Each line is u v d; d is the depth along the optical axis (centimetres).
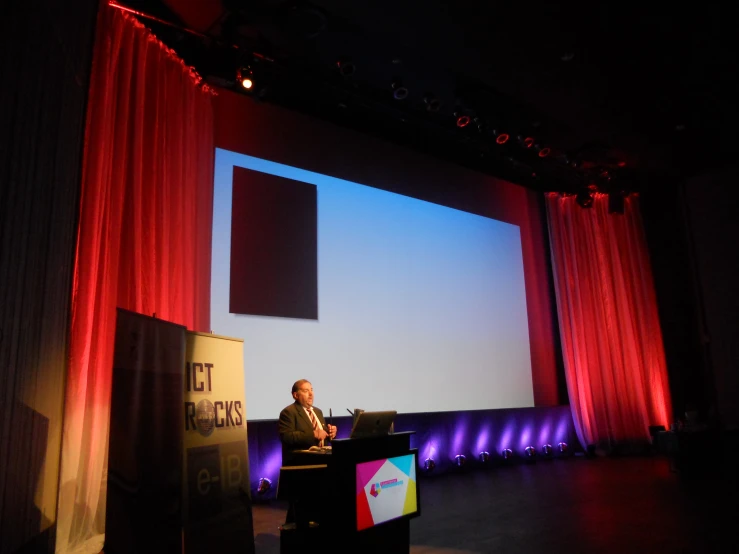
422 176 773
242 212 582
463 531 403
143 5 489
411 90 661
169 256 479
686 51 558
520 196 907
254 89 586
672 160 833
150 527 234
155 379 252
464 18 505
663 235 944
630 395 892
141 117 456
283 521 447
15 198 207
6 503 199
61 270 282
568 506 482
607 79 604
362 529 287
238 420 320
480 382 746
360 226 679
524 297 851
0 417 191
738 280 845
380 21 508
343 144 696
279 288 589
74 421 359
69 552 348
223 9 495
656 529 396
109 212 412
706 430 659
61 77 270
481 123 682
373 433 310
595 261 930
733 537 369
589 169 870
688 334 902
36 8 228
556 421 828
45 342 253
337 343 618
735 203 852
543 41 539
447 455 683
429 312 714
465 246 791
